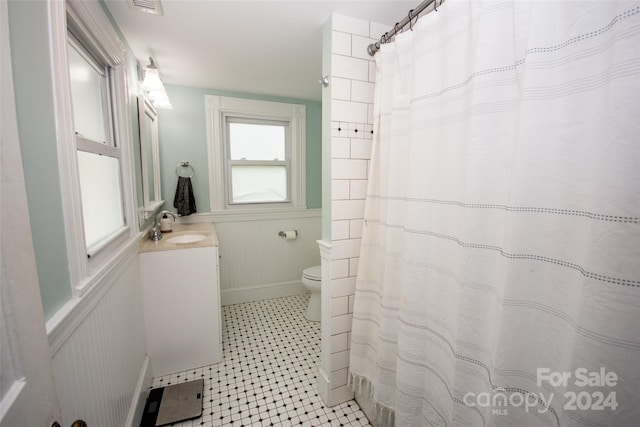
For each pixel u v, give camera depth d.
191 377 1.70
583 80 0.58
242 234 2.74
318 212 3.01
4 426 0.35
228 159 2.68
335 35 1.28
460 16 0.84
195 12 1.29
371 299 1.36
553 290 0.65
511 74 0.72
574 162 0.60
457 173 0.89
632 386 0.51
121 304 1.21
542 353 0.68
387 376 1.21
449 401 0.93
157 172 2.20
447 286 0.95
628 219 0.50
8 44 0.41
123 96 1.35
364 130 1.39
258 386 1.63
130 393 1.28
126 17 1.32
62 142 0.74
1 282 0.38
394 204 1.15
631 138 0.49
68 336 0.73
